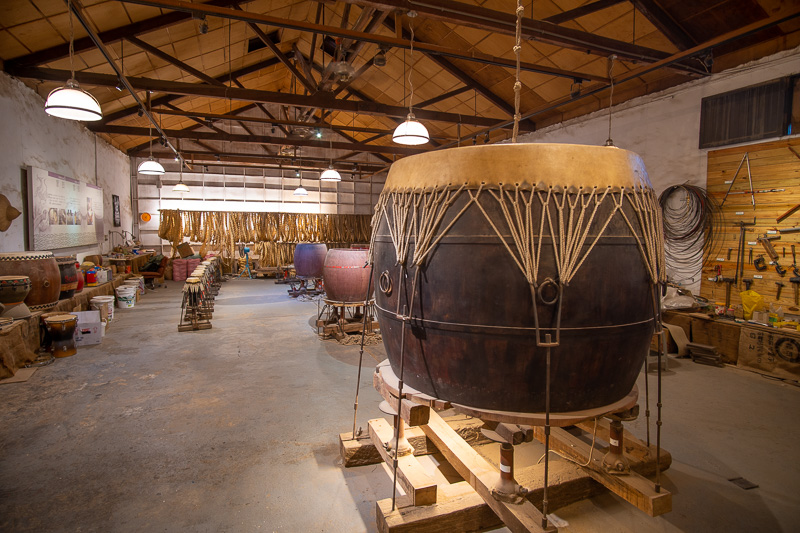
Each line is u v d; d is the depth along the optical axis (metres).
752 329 4.42
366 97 11.34
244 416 3.22
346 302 5.56
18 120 5.97
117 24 5.63
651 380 4.09
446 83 9.09
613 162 1.61
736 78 5.27
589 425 2.43
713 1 4.96
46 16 4.89
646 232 1.64
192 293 6.27
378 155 16.38
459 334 1.56
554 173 1.53
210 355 4.84
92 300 6.27
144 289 9.95
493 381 1.57
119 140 11.44
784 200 4.74
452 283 1.56
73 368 4.32
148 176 13.81
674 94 6.08
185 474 2.43
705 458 2.63
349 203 16.47
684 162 5.93
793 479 2.42
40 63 5.75
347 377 4.13
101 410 3.30
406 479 1.93
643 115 6.61
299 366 4.46
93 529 1.97
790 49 4.75
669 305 5.23
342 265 5.49
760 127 4.95
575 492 2.15
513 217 1.50
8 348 4.05
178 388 3.79
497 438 1.78
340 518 2.07
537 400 1.58
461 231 1.55
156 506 2.14
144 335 5.74
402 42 4.82
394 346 1.87
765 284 4.89
